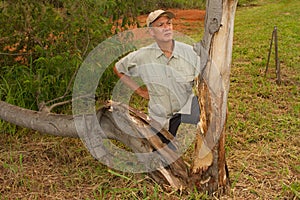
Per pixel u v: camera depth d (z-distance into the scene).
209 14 2.45
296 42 7.52
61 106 4.24
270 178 3.04
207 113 2.59
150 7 7.10
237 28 9.58
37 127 3.16
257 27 9.50
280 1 14.75
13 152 3.49
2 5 4.33
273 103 4.52
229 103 4.49
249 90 4.90
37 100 4.01
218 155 2.68
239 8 14.18
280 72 5.63
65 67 4.07
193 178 2.77
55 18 4.22
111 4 4.16
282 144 3.57
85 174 3.15
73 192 2.93
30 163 3.34
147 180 2.97
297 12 11.54
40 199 2.86
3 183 3.05
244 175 3.06
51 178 3.12
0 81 4.30
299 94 4.81
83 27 4.26
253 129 3.84
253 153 3.40
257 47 7.20
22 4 4.29
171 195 2.78
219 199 2.74
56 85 4.22
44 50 4.17
